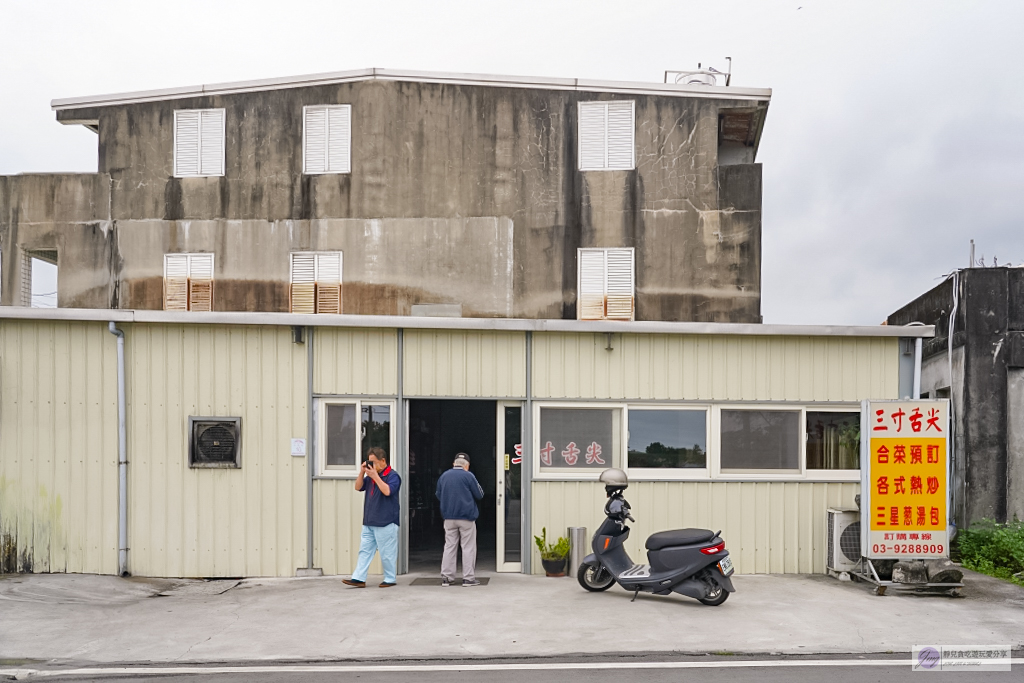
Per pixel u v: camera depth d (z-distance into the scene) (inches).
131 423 425.4
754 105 743.1
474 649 289.4
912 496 388.8
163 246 772.0
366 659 278.8
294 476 427.2
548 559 424.2
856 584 405.1
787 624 323.6
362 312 748.6
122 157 783.1
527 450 435.5
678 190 744.3
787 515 439.2
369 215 753.6
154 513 422.9
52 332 423.8
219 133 775.1
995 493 498.6
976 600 369.7
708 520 436.8
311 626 320.5
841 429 445.4
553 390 437.7
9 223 788.6
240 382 429.1
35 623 326.6
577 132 751.7
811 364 445.1
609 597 371.6
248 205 767.7
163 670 267.3
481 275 745.0
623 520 381.7
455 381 434.6
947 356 544.7
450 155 752.3
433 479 580.4
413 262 748.0
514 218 747.4
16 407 422.0
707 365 442.6
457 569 450.9
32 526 420.2
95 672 265.9
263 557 424.5
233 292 762.8
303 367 430.6
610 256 743.7
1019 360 501.4
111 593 382.3
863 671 264.7
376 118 756.6
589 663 273.6
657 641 299.1
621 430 439.2
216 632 312.7
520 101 753.0
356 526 427.2
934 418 390.0
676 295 738.2
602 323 432.5
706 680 254.5
